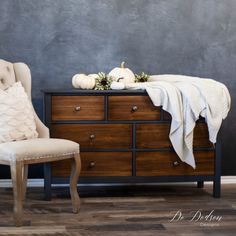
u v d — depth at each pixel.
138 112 3.19
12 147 2.57
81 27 3.61
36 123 3.10
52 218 2.75
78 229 2.55
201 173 3.27
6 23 3.54
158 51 3.68
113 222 2.68
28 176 3.65
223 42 3.73
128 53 3.66
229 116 3.75
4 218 2.74
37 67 3.59
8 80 3.14
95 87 3.29
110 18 3.62
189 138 3.18
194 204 3.10
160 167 3.23
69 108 3.15
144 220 2.72
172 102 3.12
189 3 3.68
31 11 3.55
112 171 3.21
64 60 3.61
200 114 3.18
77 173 2.87
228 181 3.77
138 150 3.21
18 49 3.56
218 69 3.74
